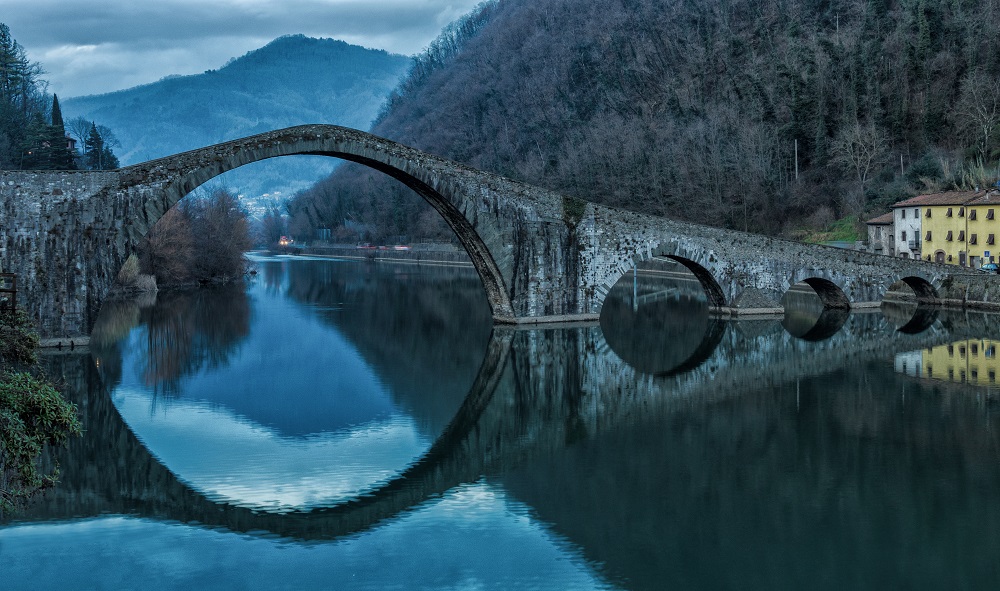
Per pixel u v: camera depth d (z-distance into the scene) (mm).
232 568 26969
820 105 138250
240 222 146750
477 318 81500
